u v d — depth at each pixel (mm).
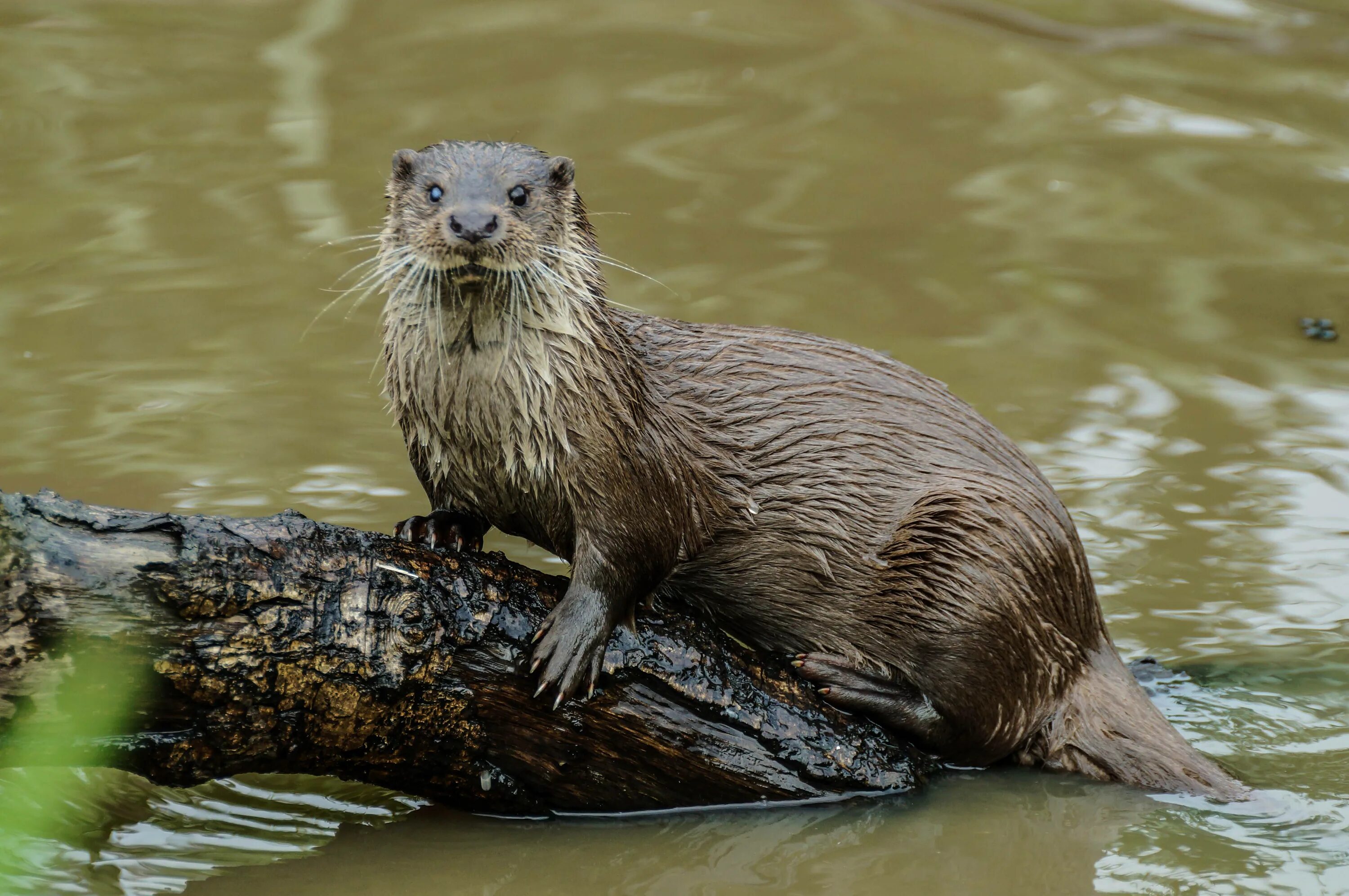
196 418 13039
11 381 13445
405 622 7898
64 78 19672
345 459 12516
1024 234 16891
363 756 8047
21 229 16062
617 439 8719
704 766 8766
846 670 9383
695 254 16078
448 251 8273
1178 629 10836
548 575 8789
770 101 19859
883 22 22562
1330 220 17375
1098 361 14477
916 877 8336
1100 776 9562
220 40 21047
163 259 15688
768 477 9438
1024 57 21578
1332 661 10508
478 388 8602
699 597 9750
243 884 8102
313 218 16547
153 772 7656
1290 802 9094
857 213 17188
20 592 7023
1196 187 18094
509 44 21156
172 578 7305
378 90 19609
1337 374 14367
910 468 9461
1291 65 21531
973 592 9297
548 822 8758
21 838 8336
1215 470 12766
